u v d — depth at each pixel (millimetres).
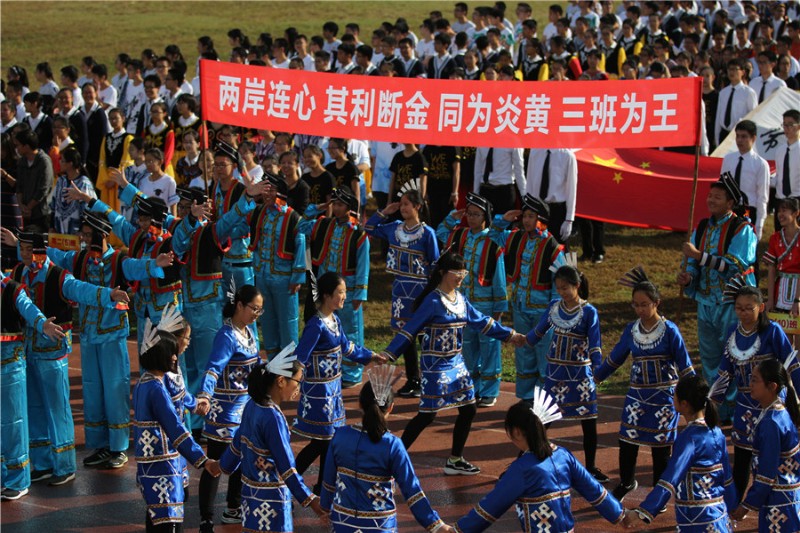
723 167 13891
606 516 7121
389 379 7309
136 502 9586
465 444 10820
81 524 9148
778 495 7754
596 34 21078
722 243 10812
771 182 14914
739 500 8328
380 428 7098
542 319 9805
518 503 6957
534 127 10977
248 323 8938
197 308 11055
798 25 20891
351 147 16719
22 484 9656
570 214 14539
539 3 36938
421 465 10289
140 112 18234
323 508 8336
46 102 19422
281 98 11258
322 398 9008
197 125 16766
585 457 9820
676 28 22938
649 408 8984
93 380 10289
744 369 9062
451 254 9609
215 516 9266
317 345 8969
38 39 34188
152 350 7906
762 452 7633
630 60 18078
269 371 7484
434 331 9617
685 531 7504
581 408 9641
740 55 19688
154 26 35562
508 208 15625
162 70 20109
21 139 15648
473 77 18438
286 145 14906
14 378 9477
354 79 11203
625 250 16766
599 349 9539
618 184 15992
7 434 9516
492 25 22953
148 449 7949
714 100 17859
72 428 10023
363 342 13242
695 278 11133
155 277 10469
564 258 10641
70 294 9734
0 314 9367
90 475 10203
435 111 11141
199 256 10992
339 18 35969
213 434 8867
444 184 15719
